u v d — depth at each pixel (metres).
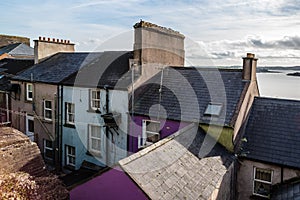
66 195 6.92
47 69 18.58
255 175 11.74
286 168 11.04
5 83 19.81
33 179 6.60
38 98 17.23
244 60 13.50
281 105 13.63
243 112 12.63
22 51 30.86
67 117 16.14
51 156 16.92
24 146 7.11
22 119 18.38
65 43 21.89
